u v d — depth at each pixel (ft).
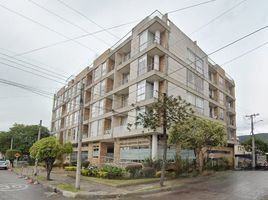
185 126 74.95
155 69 85.35
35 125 191.31
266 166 135.54
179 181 65.21
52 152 65.77
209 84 120.47
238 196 44.65
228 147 135.23
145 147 85.20
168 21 95.30
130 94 94.94
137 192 47.06
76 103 146.20
